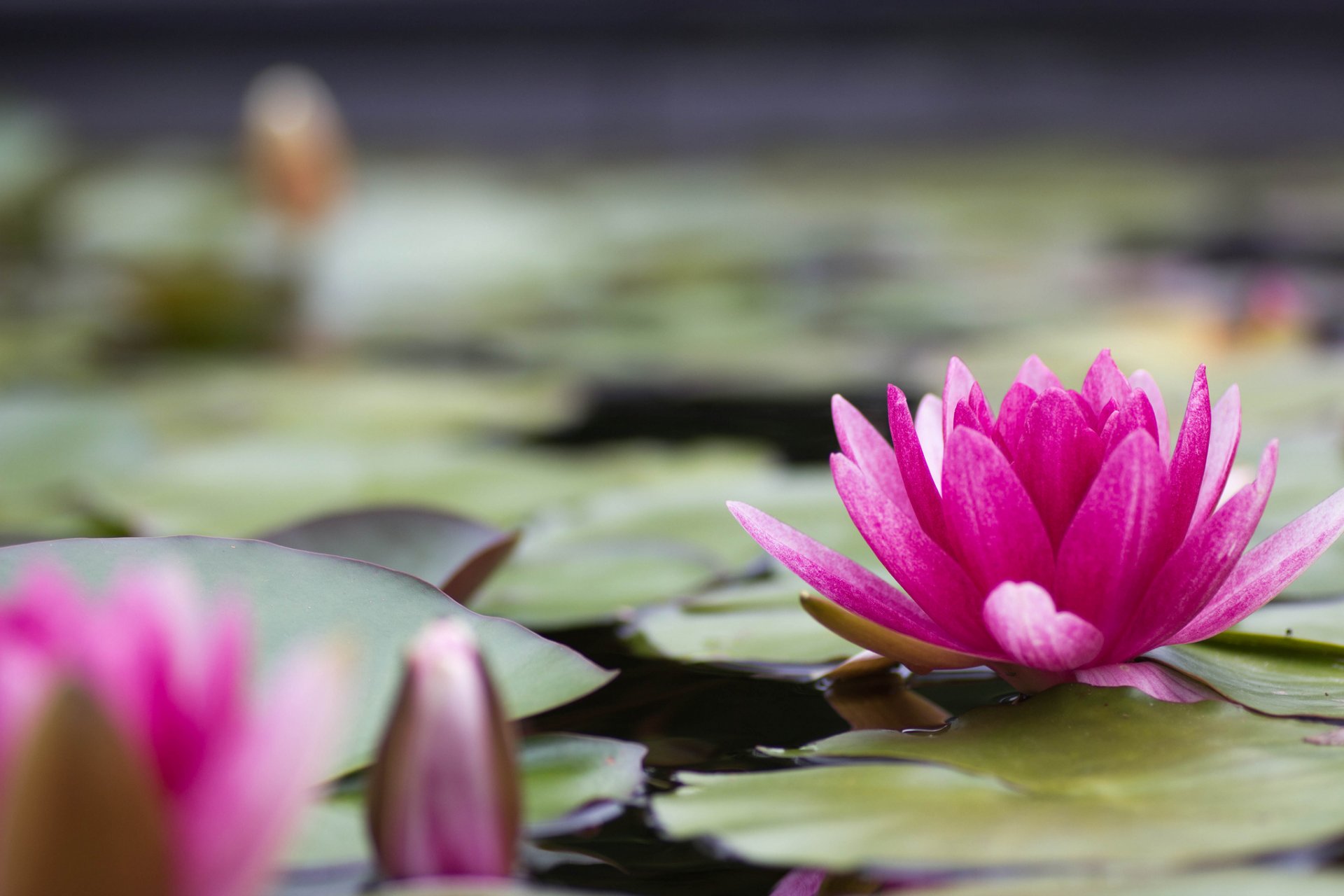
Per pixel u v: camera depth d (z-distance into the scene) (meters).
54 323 3.17
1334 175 5.62
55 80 6.53
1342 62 6.36
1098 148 6.70
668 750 1.07
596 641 1.18
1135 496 1.06
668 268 4.04
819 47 6.73
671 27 6.68
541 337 3.20
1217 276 3.45
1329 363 2.27
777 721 1.09
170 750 0.95
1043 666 1.07
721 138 6.80
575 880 1.02
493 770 0.99
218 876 0.95
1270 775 1.02
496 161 6.66
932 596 1.08
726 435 2.16
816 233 4.55
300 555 1.09
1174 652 1.11
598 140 6.76
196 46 6.55
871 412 2.29
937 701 1.11
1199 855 0.99
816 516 1.43
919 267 3.94
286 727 0.95
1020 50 6.68
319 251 3.40
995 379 2.36
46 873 0.94
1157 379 2.26
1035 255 4.02
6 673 0.94
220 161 6.38
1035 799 1.02
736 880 1.02
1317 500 1.32
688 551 1.36
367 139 6.71
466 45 6.66
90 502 1.56
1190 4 6.45
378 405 2.31
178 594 0.95
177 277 3.04
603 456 1.86
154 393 2.43
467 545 1.19
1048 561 1.07
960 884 0.99
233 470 1.72
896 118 6.81
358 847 1.02
